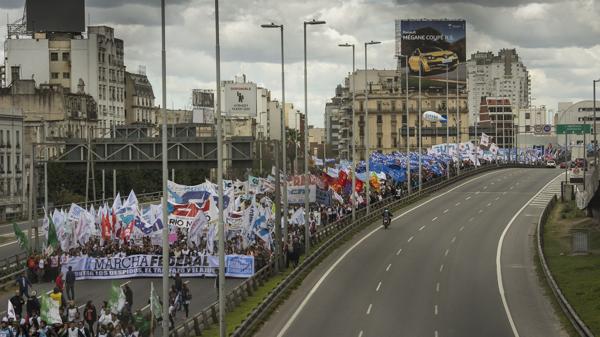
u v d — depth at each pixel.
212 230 77.38
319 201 94.38
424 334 53.94
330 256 86.88
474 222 111.25
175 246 78.19
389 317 59.22
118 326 44.88
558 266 79.12
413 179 146.38
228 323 55.19
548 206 118.25
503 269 79.06
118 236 80.38
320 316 59.72
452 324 56.94
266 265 73.56
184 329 48.81
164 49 46.09
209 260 76.75
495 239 97.44
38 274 75.44
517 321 58.03
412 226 107.88
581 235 85.38
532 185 157.50
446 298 66.06
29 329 48.03
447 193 145.12
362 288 70.38
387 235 100.56
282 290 66.50
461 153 187.75
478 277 75.12
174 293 58.06
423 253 88.12
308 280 74.12
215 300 65.69
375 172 126.75
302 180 95.19
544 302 64.44
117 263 77.62
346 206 111.50
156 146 81.31
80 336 47.09
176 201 84.56
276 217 75.19
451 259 84.69
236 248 77.44
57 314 47.53
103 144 82.50
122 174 159.62
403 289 69.81
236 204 91.38
